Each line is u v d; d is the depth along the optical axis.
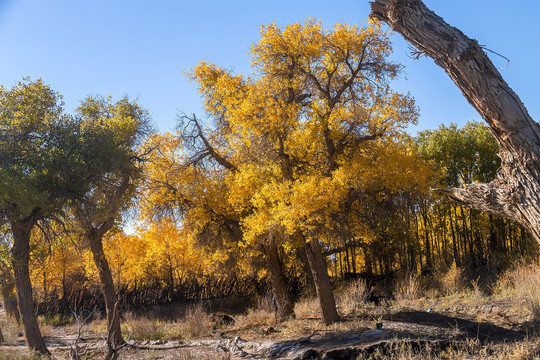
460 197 3.46
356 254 28.19
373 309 15.48
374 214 15.75
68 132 14.98
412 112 13.77
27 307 14.30
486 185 3.27
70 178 14.67
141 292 29.47
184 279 33.19
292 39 13.97
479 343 9.73
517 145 2.99
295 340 12.03
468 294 16.34
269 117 13.43
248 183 15.46
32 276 28.64
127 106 18.08
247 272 24.56
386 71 14.45
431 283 19.62
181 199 19.27
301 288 27.30
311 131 13.96
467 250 28.16
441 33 3.07
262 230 13.70
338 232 13.67
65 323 26.09
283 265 23.55
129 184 17.08
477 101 3.08
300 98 15.25
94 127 15.80
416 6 3.15
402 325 11.86
